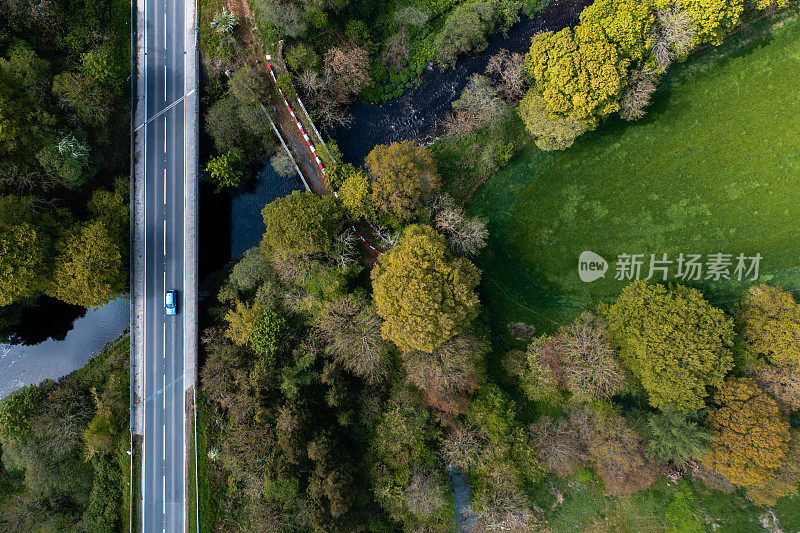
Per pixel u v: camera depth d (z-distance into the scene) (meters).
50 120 42.75
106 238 43.88
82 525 47.66
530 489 46.72
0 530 46.81
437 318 39.03
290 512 42.56
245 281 45.28
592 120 42.38
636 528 45.34
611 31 39.66
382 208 42.91
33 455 46.69
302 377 42.44
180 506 47.59
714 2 39.00
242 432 43.00
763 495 41.19
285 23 44.59
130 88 47.41
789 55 45.12
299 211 42.06
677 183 46.72
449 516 43.84
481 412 44.16
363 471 43.97
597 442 43.16
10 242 40.19
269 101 47.16
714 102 46.09
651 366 41.09
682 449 39.97
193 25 47.34
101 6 46.31
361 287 45.97
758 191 45.97
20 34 44.88
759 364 41.53
